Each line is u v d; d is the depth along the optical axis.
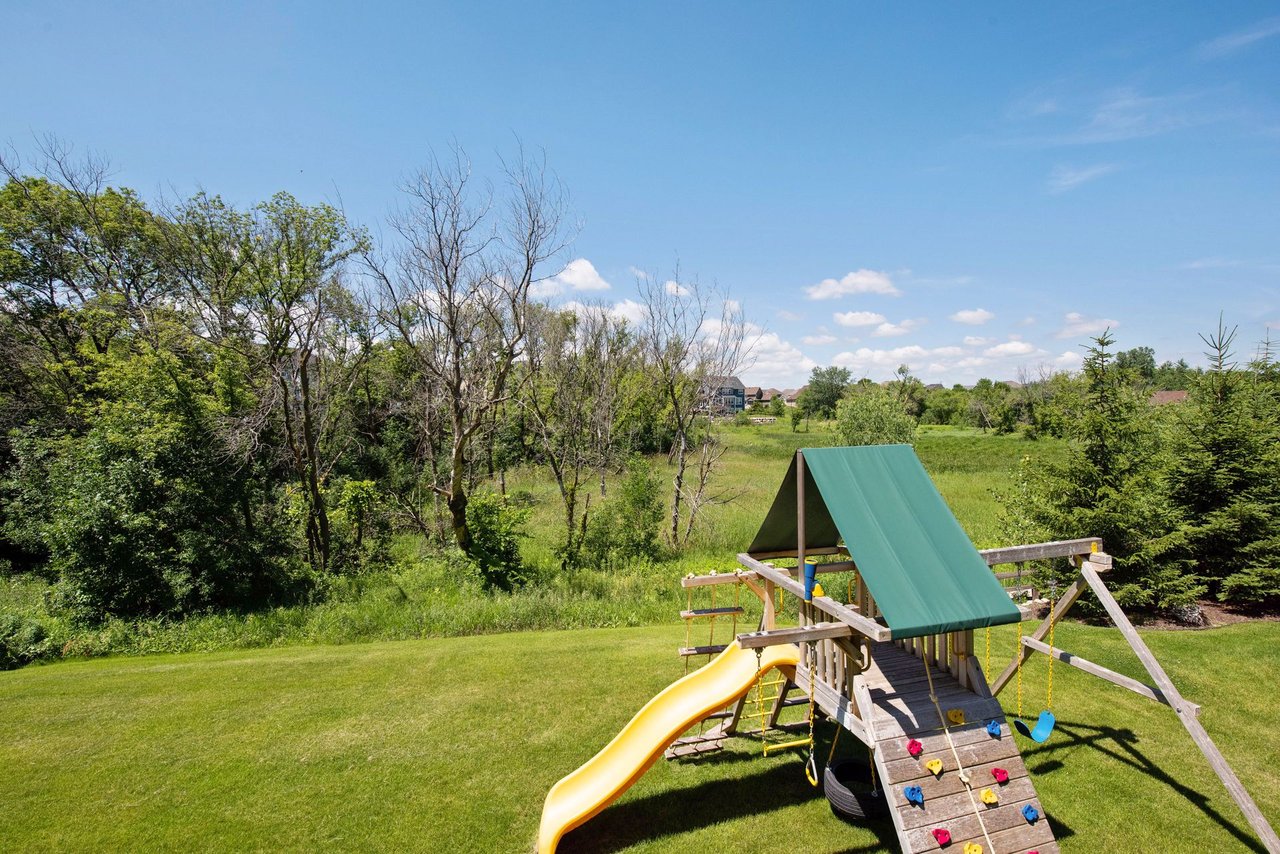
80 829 5.41
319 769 6.29
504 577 13.93
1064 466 10.39
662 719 5.51
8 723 7.38
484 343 15.60
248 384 17.30
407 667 8.96
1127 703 7.21
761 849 5.10
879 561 4.54
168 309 18.30
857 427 23.09
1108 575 9.88
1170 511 9.97
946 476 28.38
